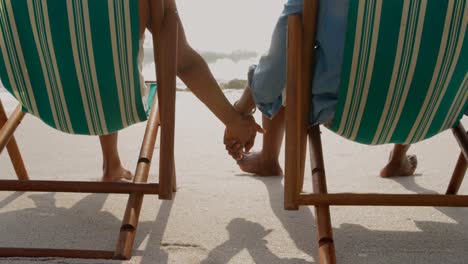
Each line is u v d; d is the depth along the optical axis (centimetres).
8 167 316
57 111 202
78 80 189
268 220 232
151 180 293
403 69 183
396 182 292
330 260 181
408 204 189
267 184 287
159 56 189
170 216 236
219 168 322
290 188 188
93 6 172
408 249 202
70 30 176
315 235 216
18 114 228
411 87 188
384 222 230
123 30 177
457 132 216
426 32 175
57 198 259
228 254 196
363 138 212
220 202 256
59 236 212
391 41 177
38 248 191
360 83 188
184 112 497
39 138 390
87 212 240
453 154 351
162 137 188
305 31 186
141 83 199
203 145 379
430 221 231
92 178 296
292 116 185
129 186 194
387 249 202
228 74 965
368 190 278
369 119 200
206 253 197
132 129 421
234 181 292
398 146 293
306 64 190
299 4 195
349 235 215
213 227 223
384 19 174
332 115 201
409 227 224
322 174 204
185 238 211
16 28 178
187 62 209
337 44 187
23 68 188
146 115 208
